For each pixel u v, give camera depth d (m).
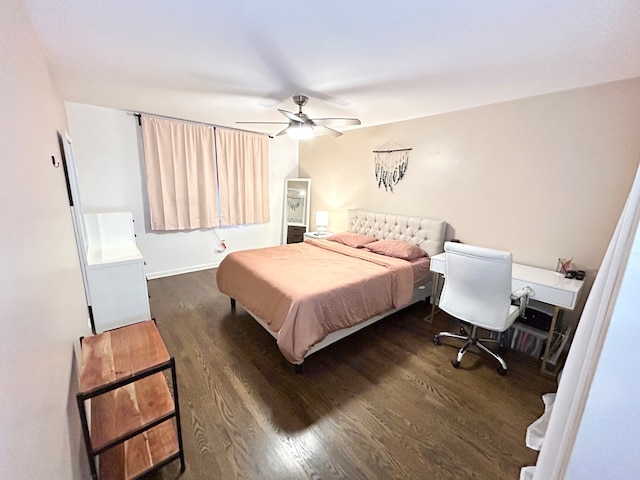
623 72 1.96
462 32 1.48
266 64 1.93
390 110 3.09
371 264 2.96
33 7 1.24
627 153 2.14
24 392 0.64
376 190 4.07
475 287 2.14
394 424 1.72
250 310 2.54
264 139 4.79
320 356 2.39
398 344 2.61
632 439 0.60
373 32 1.49
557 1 1.19
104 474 1.22
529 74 2.03
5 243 0.64
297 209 5.23
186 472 1.40
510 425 1.74
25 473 0.59
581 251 2.42
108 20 1.40
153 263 4.07
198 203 4.23
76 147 3.26
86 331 2.02
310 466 1.46
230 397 1.90
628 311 0.58
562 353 2.46
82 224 2.67
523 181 2.68
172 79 2.26
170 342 2.53
